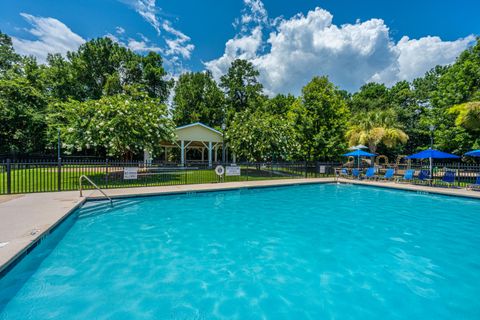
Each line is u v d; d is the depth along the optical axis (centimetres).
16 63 2402
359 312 295
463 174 1645
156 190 955
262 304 309
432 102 2003
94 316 279
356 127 1970
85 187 1005
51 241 480
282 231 600
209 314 287
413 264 424
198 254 460
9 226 462
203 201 927
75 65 2708
